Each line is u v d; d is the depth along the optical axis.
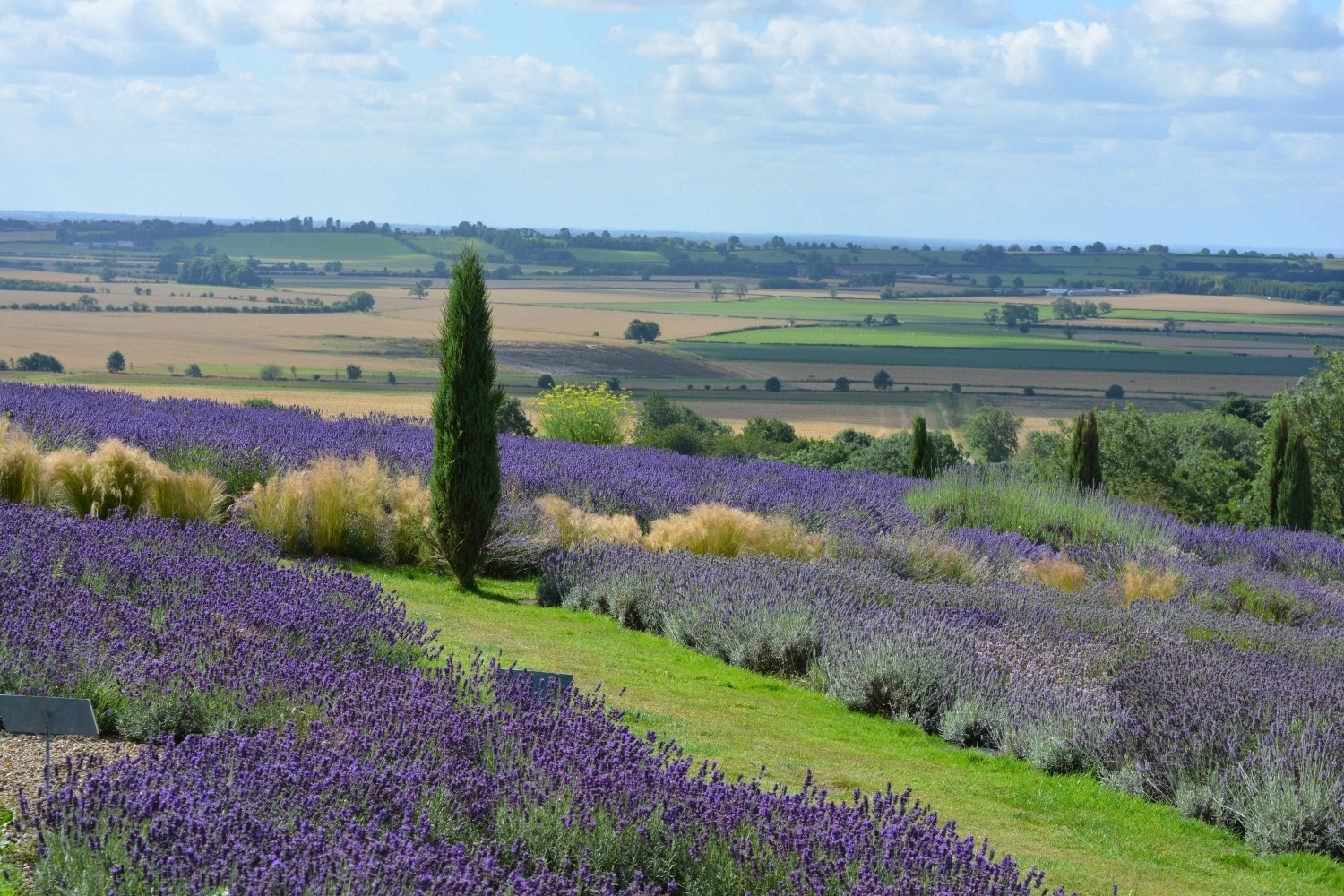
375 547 16.92
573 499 20.64
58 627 7.87
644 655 13.13
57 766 6.35
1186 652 13.30
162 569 10.06
